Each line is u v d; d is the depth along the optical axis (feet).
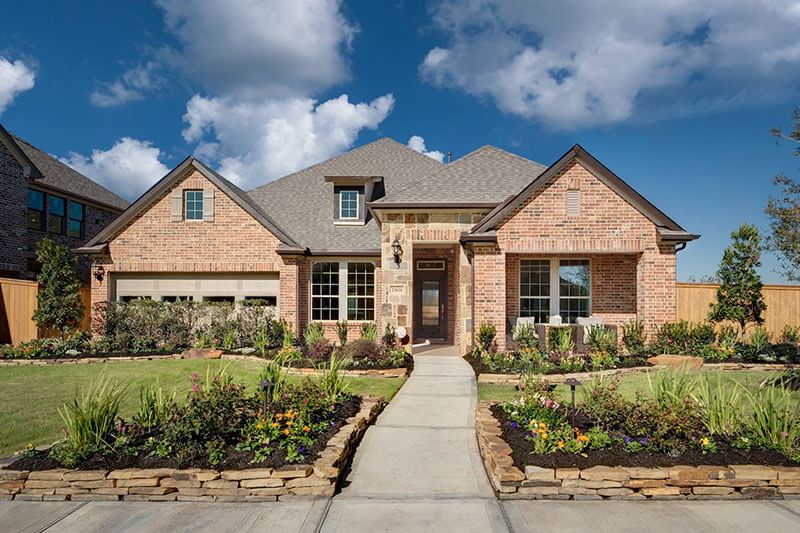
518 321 47.80
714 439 18.92
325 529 14.57
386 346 44.78
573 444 17.94
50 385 34.42
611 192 44.39
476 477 18.67
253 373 37.91
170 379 36.06
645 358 39.75
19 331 54.70
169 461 17.61
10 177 62.54
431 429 24.73
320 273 57.82
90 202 79.20
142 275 55.93
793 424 18.67
